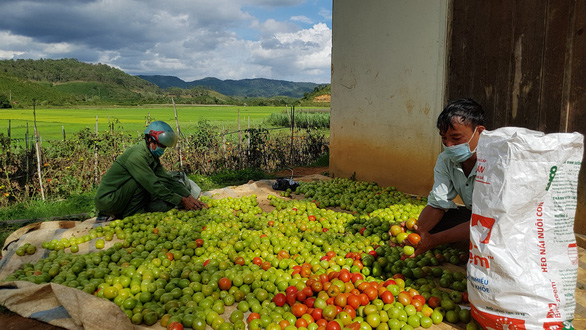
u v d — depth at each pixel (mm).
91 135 12055
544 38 5812
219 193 8578
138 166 6359
